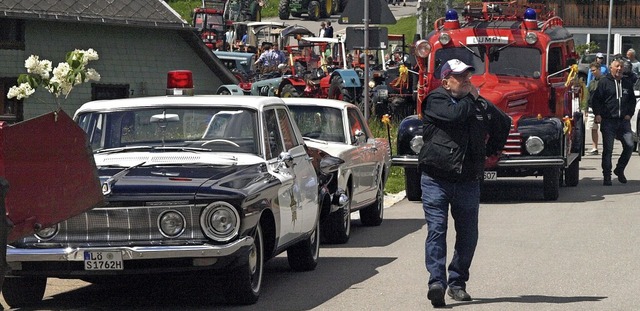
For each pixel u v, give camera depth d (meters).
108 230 15.77
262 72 66.88
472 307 16.42
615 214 28.33
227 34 88.75
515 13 36.28
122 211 15.67
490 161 31.20
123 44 50.88
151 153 17.97
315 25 117.62
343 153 24.06
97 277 16.64
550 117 33.50
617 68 35.59
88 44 49.25
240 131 18.23
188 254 15.45
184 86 20.00
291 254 20.02
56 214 12.80
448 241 23.44
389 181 38.41
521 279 18.84
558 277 19.02
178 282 19.23
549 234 24.62
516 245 22.94
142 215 15.69
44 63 19.84
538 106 34.03
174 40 53.34
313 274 19.88
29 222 12.38
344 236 23.98
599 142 56.72
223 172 16.81
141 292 18.28
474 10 36.28
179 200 15.62
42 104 46.69
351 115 26.78
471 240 16.78
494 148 16.83
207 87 55.16
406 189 33.31
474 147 16.31
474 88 16.50
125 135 18.42
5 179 11.38
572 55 35.88
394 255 22.23
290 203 18.20
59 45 47.84
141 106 18.69
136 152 18.03
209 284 18.94
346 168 24.05
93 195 13.41
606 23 100.38
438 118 16.20
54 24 47.59
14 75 46.00
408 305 16.66
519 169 32.06
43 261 15.67
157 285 19.00
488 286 18.22
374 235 25.66
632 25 100.19
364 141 25.67
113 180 15.97
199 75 54.69
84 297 17.95
